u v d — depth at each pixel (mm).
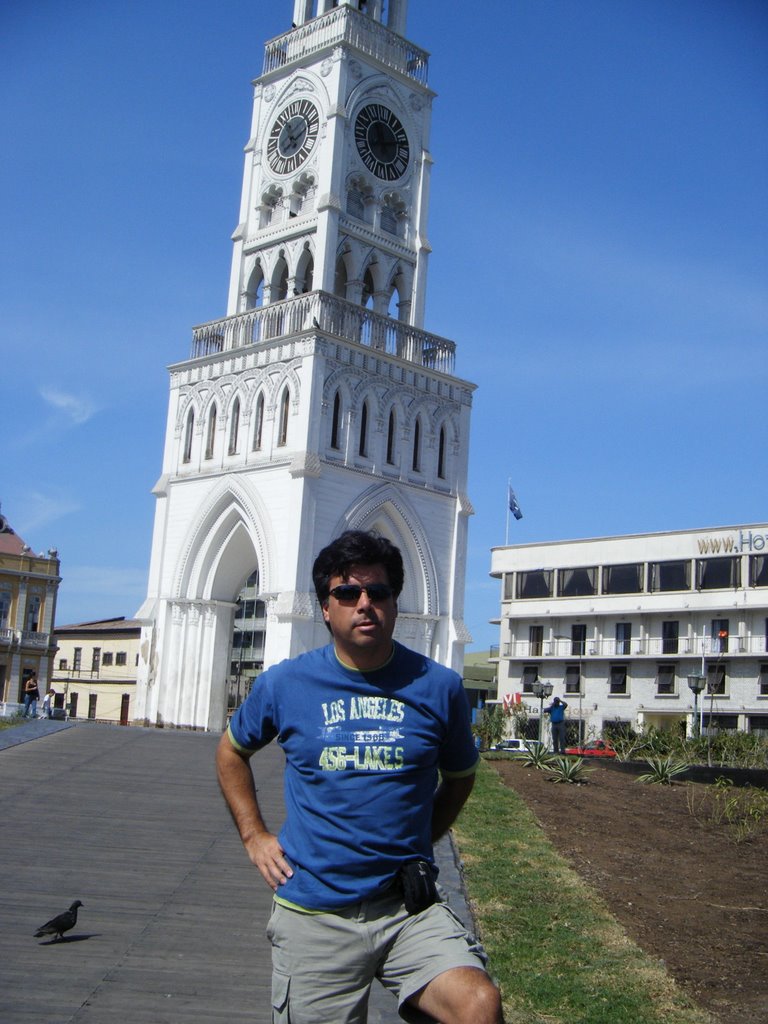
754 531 78000
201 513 50281
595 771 29094
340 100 51719
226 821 19859
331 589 6656
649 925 13992
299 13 55406
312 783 6531
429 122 55844
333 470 47438
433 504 51500
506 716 51094
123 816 19781
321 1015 6426
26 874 15125
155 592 51594
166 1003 10312
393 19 56000
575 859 17797
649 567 82188
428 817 6645
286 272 53281
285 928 6492
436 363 52938
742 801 23781
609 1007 10617
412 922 6367
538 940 12844
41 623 88688
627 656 81625
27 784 22578
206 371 51625
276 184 53688
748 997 11312
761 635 76812
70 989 10547
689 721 75750
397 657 6742
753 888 16406
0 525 90312
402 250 53750
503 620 88688
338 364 48156
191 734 34156
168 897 14320
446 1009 5992
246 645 65375
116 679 91875
